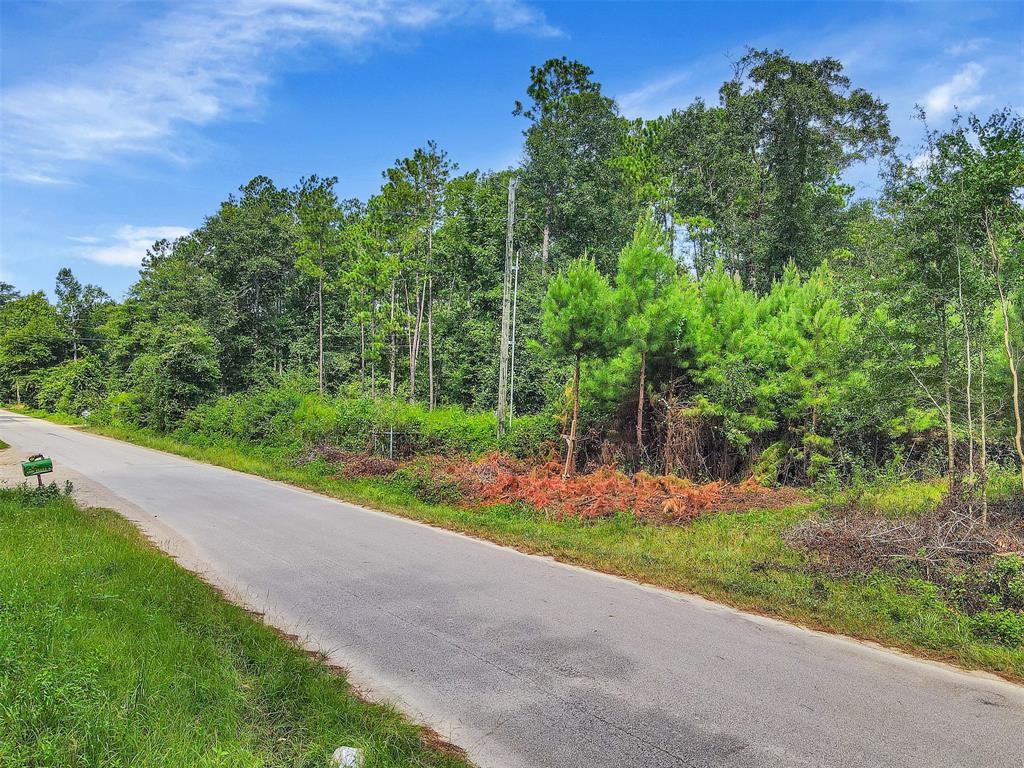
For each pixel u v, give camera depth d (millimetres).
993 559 7152
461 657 5840
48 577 6867
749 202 34250
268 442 23266
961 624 6273
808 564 8109
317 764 3871
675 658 5824
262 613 6918
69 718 3785
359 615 6922
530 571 8750
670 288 15445
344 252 44844
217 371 32250
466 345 40031
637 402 16453
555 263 36500
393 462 17234
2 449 25781
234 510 13086
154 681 4566
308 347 47344
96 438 31922
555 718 4746
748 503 11984
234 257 47375
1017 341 9086
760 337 14836
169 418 30469
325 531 11172
